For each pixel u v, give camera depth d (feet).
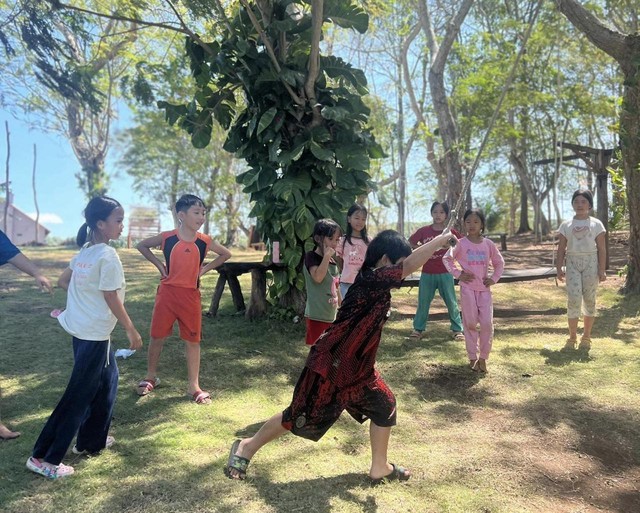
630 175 28.45
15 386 15.53
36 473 10.45
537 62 69.36
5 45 28.07
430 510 9.73
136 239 91.86
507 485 10.71
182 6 25.21
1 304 26.22
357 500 9.93
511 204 117.50
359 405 10.25
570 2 27.68
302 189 21.40
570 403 14.88
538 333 22.35
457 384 16.55
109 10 33.01
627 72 27.12
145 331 21.90
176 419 13.41
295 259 22.00
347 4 21.50
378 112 78.95
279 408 14.35
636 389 15.75
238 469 10.46
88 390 10.46
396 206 95.81
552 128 75.56
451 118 49.49
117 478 10.44
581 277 19.97
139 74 27.73
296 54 22.80
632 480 11.13
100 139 86.17
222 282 24.38
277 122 21.86
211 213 90.22
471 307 17.37
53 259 50.29
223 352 19.13
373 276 9.68
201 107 23.79
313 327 14.76
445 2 58.39
